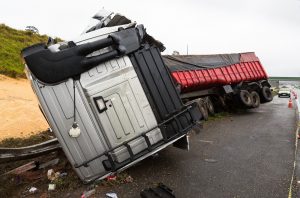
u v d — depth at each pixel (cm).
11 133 997
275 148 814
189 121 648
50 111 525
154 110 601
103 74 555
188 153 774
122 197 524
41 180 609
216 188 557
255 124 1183
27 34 3459
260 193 532
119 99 563
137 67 595
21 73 2117
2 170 679
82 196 524
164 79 628
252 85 1636
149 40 639
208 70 1362
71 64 530
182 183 582
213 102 1479
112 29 589
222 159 725
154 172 640
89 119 541
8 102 1363
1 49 2517
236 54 1584
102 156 552
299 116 1411
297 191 538
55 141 675
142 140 583
